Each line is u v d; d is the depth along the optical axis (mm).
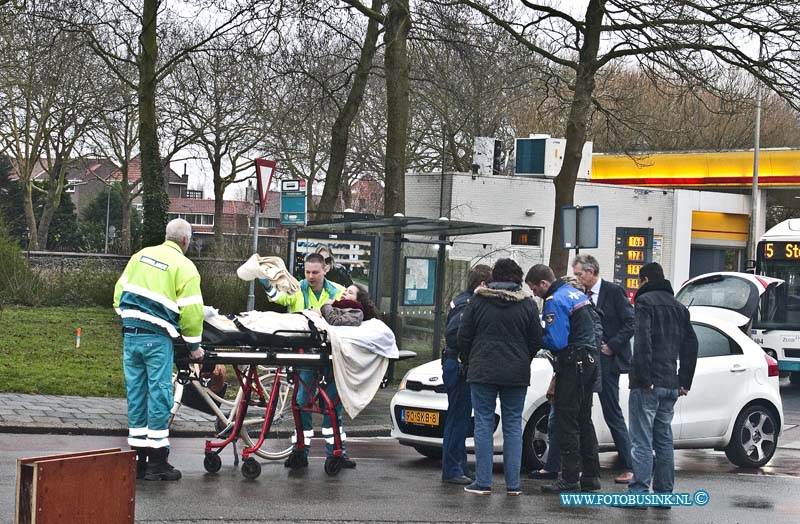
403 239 17203
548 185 31734
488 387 8766
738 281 21266
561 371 9062
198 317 8617
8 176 65938
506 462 8836
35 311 26047
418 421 10570
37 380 14500
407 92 20062
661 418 8695
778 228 22891
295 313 9820
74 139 48812
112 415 12273
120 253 41719
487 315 8719
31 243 50219
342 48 23531
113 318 25250
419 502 8297
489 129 38750
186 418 12688
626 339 10234
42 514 5035
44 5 20844
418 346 17734
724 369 11273
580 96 20797
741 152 38594
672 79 21578
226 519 7238
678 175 39875
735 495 9344
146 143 23094
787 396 21266
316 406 10016
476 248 29906
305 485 8906
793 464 11961
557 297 9062
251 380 9422
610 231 33688
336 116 24578
